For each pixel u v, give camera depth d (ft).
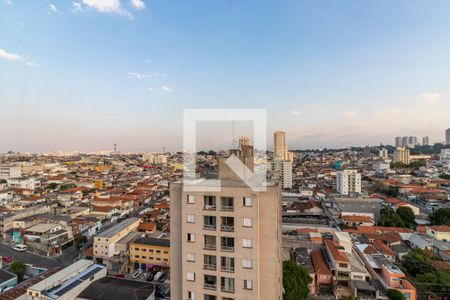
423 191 553.23
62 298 175.94
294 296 172.86
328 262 254.27
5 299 182.80
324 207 488.85
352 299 200.03
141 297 186.09
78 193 552.41
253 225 93.86
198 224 99.45
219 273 96.94
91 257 293.43
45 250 307.78
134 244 276.62
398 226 377.09
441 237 307.17
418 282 223.10
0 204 464.24
